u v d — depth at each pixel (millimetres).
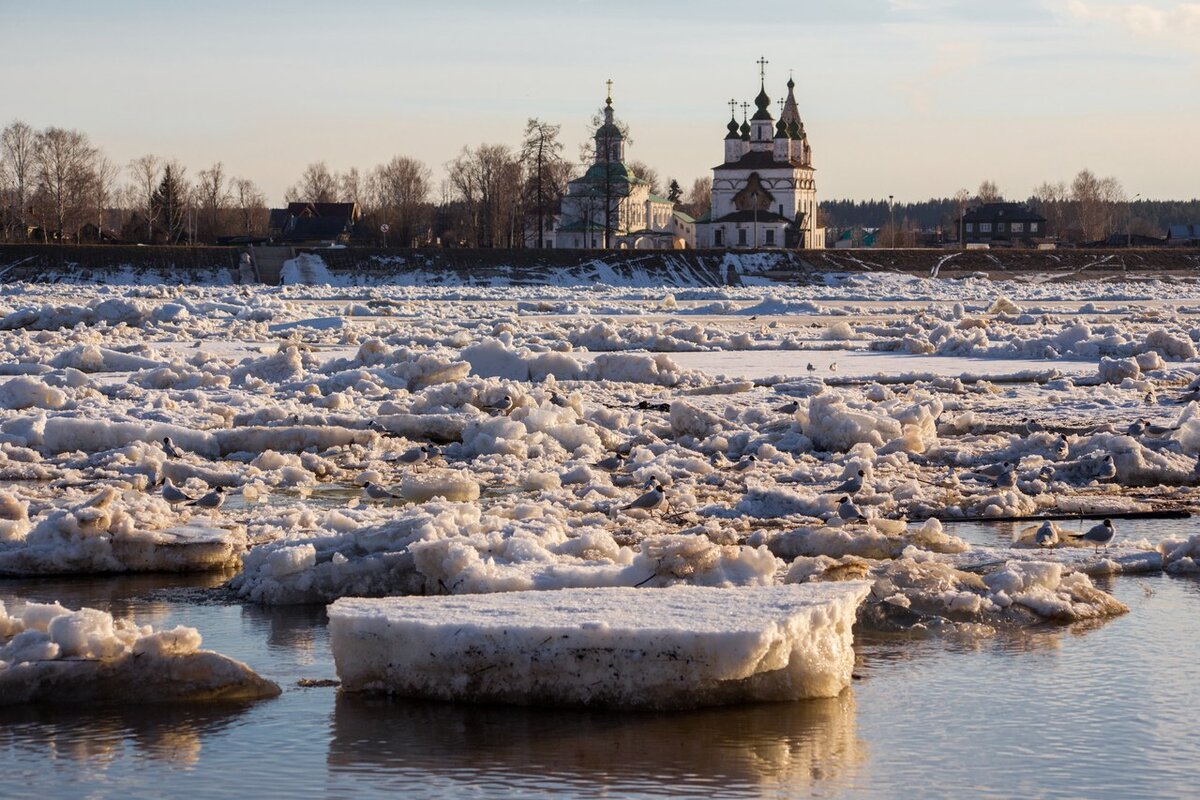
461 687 13766
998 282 137625
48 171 172000
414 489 24859
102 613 14492
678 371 44906
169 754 12617
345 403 36281
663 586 16281
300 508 23500
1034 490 25734
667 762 12328
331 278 131000
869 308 93312
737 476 27328
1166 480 27281
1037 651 15688
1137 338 61094
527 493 25969
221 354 55250
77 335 58156
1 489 24469
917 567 17641
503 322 70812
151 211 185500
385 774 12148
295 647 15883
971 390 42094
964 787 11875
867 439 30391
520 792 11766
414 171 198625
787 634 13594
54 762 12445
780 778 12023
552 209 170250
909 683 14547
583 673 13500
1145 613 17250
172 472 27562
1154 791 11844
